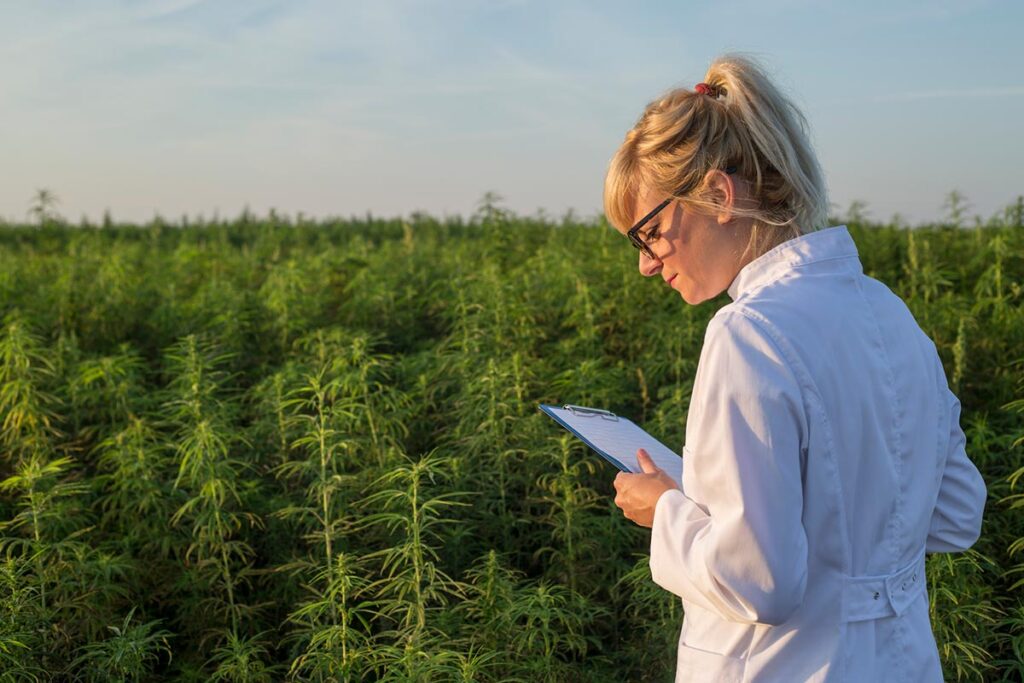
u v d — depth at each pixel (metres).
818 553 1.56
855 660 1.57
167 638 4.18
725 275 1.74
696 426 1.56
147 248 13.26
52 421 5.46
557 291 7.02
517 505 4.63
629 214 1.83
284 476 4.93
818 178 1.70
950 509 1.83
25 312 6.93
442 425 5.42
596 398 5.26
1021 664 3.34
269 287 7.82
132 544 4.36
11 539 3.80
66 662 3.58
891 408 1.61
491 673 3.38
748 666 1.61
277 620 4.28
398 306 7.55
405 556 3.46
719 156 1.65
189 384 5.05
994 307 6.09
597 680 3.58
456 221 14.59
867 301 1.65
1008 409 4.64
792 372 1.50
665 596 3.67
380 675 3.67
